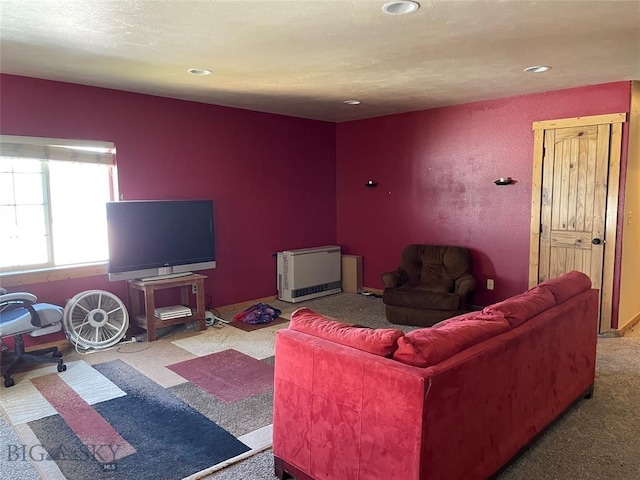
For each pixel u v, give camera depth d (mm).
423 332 2072
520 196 5020
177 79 4094
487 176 5254
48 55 3326
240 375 3709
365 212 6508
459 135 5441
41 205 4266
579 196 4613
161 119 4875
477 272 5438
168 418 3023
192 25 2705
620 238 4426
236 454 2613
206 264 5074
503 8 2496
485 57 3457
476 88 4551
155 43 3051
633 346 4281
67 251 4457
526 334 2420
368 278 6578
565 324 2834
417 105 5449
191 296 5273
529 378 2496
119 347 4352
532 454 2584
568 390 2955
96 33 2842
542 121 4770
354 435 2031
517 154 5000
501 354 2227
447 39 3021
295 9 2473
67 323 4125
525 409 2496
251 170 5738
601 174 4465
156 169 4871
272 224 6031
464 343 2096
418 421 1818
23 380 3621
